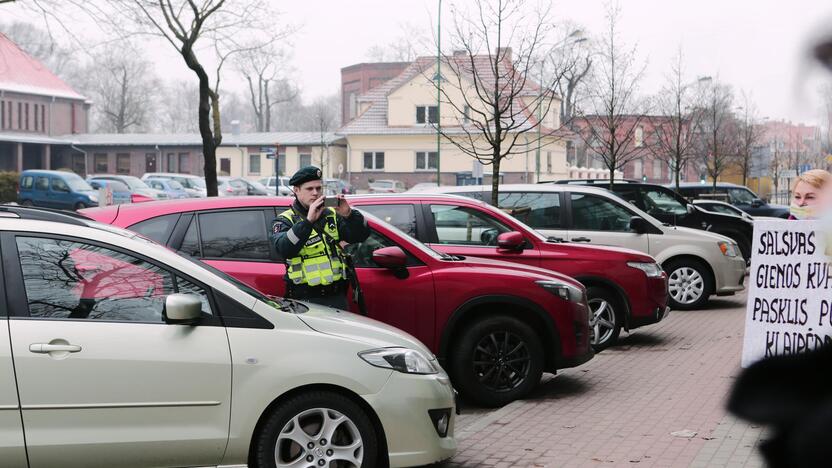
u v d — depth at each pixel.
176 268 5.07
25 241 4.89
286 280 6.48
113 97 98.12
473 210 9.88
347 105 99.31
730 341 11.24
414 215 9.74
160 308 4.98
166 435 4.83
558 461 5.90
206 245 7.55
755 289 4.60
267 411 5.03
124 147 73.69
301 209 6.61
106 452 4.75
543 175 60.03
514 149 56.03
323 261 6.44
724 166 40.62
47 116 73.44
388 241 7.84
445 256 8.01
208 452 4.90
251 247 7.56
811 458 1.07
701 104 37.53
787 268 4.55
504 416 7.29
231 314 5.05
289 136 70.81
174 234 7.55
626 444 6.25
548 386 8.58
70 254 4.94
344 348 5.13
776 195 46.84
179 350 4.88
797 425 1.09
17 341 4.69
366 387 5.09
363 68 96.56
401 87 63.09
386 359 5.20
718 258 14.23
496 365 7.80
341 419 5.08
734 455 5.68
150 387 4.82
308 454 5.05
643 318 10.27
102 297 4.91
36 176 42.56
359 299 6.58
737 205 29.95
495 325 7.77
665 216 17.95
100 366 4.75
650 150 36.44
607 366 9.65
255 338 5.02
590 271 10.10
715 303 15.34
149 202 7.85
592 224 13.57
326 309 5.81
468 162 61.62
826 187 1.15
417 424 5.20
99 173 74.38
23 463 4.65
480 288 7.70
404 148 63.22
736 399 1.16
